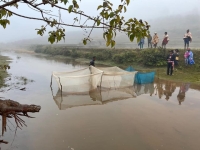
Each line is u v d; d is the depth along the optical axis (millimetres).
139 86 12352
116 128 6453
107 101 9484
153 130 6332
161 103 9117
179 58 17906
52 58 31625
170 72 16062
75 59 28547
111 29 2252
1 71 16641
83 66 21516
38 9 2488
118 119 7227
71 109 8312
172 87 12039
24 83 12719
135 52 21250
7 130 6172
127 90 11484
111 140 5652
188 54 16562
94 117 7426
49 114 7672
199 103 9039
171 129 6406
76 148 5215
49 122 6895
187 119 7219
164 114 7707
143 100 9609
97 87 11812
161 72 16453
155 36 20484
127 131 6250
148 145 5426
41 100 9422
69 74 12062
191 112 7922
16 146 5270
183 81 13469
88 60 26078
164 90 11406
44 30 3164
